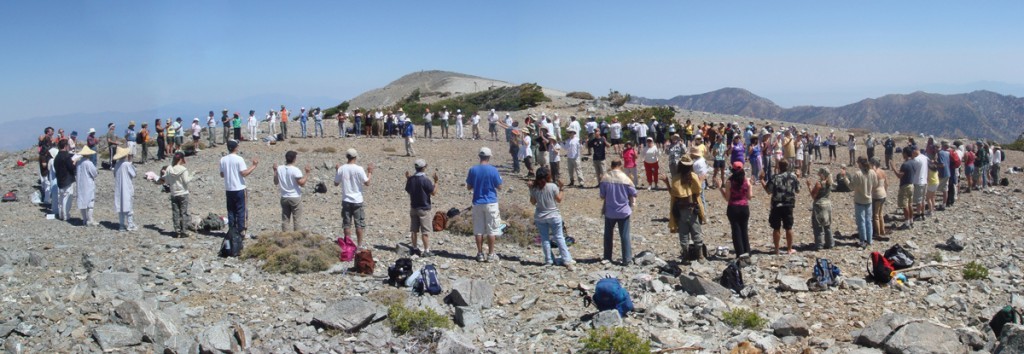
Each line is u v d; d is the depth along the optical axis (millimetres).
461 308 8781
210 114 32281
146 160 27375
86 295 9031
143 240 13211
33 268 10625
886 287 10164
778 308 9203
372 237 14445
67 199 16078
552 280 10930
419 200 12414
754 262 11953
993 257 12367
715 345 7535
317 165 26344
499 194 21812
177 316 8414
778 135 24922
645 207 19156
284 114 34719
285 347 7527
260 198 20875
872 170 13375
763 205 19500
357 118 38531
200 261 11352
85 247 12305
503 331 8406
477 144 35906
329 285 10359
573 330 8344
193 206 19453
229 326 8281
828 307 9195
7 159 28922
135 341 7652
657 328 8227
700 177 17562
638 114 49219
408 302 9469
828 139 32906
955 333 7477
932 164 16781
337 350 7547
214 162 26984
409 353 7570
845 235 14672
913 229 15164
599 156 22688
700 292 9656
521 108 60312
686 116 54781
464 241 14305
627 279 10836
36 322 7984
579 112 55656
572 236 15102
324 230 14953
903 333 7152
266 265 11156
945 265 11352
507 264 12000
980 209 17906
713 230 15711
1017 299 9133
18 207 18219
